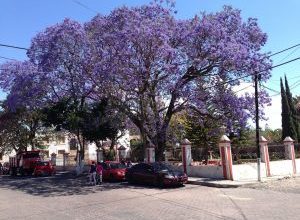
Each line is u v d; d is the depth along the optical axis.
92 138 39.44
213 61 29.27
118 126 39.03
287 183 23.78
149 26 27.88
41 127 55.28
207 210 15.54
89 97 35.69
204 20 28.41
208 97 30.44
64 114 38.66
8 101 39.47
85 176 37.12
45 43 33.88
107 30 29.83
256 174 27.64
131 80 28.67
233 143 38.94
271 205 16.12
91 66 30.88
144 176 26.86
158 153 32.03
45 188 28.16
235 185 23.72
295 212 14.27
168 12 30.11
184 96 29.80
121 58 27.94
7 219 16.05
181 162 34.16
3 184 33.22
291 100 52.59
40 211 17.75
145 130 32.25
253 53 28.61
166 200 19.22
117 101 31.78
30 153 46.09
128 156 45.59
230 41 28.03
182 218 14.05
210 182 25.30
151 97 30.83
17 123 53.66
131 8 29.22
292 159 30.64
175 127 40.00
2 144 56.62
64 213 16.81
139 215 15.18
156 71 29.12
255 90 27.33
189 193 21.75
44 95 38.94
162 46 27.48
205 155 36.12
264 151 28.67
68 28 32.50
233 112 30.12
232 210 15.29
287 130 49.62
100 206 18.25
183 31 28.61
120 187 26.42
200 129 39.50
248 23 30.59
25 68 37.03
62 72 34.84
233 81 29.86
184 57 29.20
